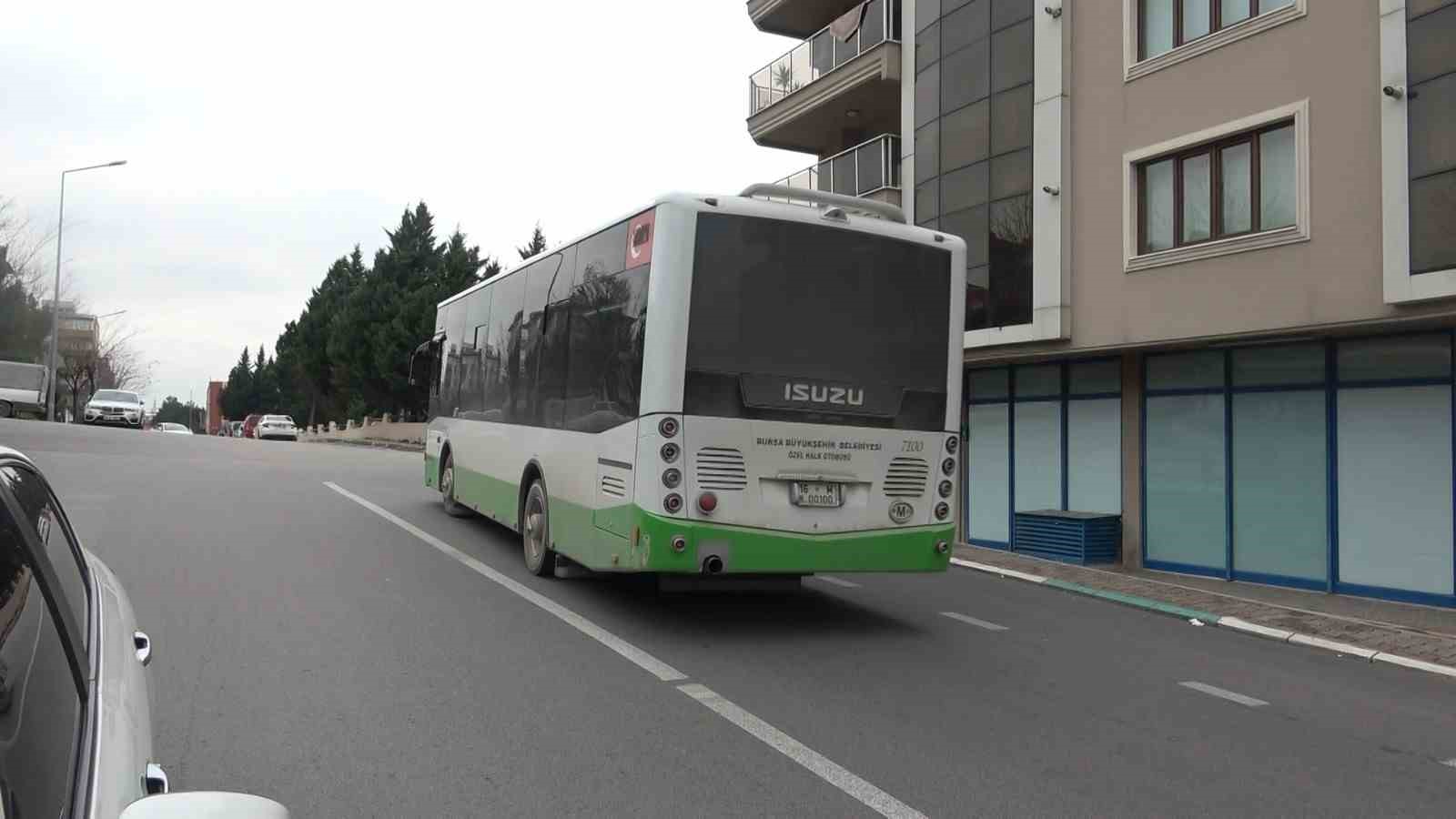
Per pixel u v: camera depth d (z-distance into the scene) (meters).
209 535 10.87
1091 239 13.54
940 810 4.33
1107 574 12.07
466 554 10.48
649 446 7.08
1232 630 9.21
